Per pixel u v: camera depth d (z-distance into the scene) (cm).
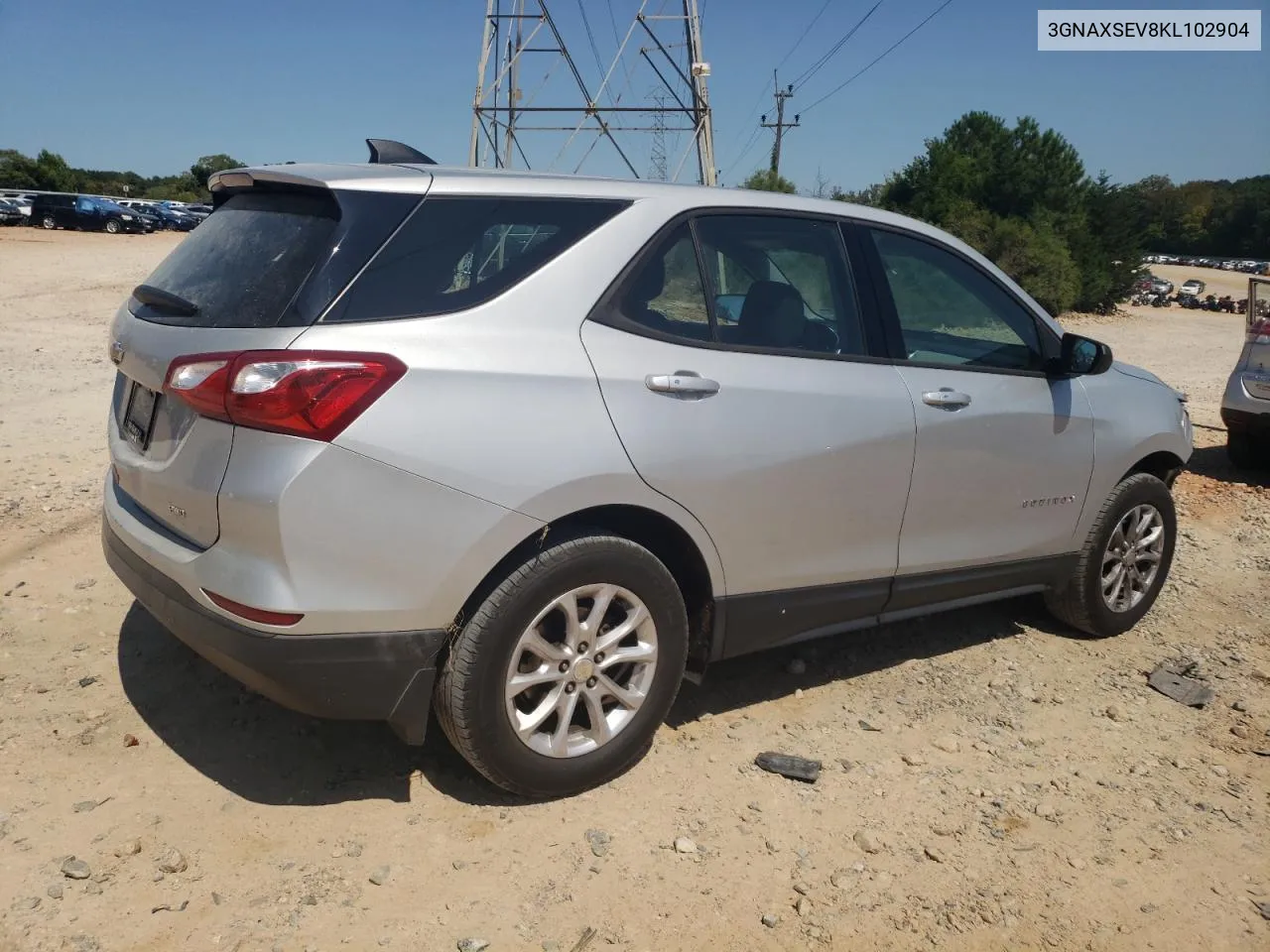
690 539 341
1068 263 3114
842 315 388
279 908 276
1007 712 419
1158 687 445
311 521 275
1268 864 328
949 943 283
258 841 303
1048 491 447
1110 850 330
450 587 293
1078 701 433
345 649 286
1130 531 496
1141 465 515
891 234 412
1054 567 468
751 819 332
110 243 3609
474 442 291
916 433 391
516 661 310
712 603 356
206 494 284
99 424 808
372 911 278
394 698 296
